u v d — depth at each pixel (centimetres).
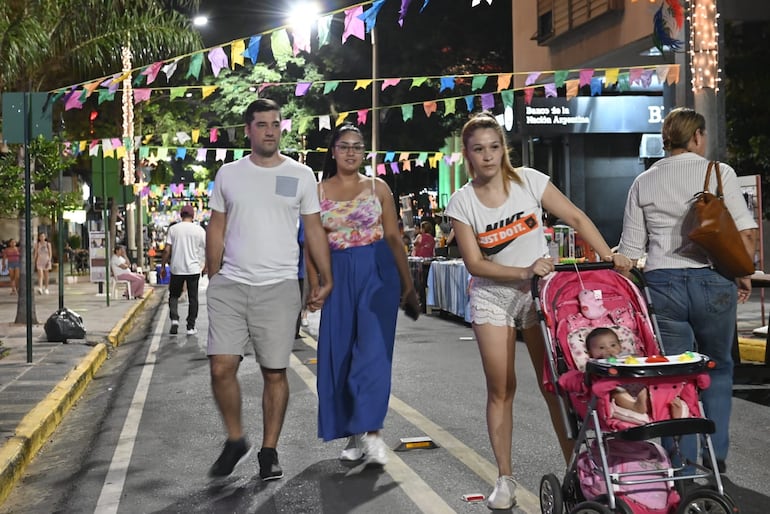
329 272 640
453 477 625
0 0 1561
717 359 576
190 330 1597
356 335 653
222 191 628
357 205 656
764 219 2142
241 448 623
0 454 674
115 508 583
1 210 1425
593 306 499
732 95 2091
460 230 546
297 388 999
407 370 1099
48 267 2752
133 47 1952
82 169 4044
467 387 973
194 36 1988
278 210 622
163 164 4056
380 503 572
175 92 1417
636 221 592
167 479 646
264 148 619
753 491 580
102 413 912
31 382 1008
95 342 1395
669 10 1199
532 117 2294
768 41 2075
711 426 427
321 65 3700
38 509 599
